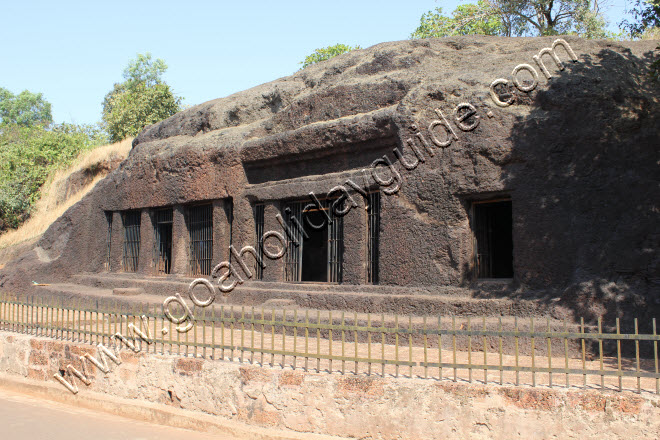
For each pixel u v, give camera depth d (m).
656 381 5.40
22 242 23.59
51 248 18.16
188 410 7.32
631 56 9.82
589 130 8.83
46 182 27.31
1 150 29.17
